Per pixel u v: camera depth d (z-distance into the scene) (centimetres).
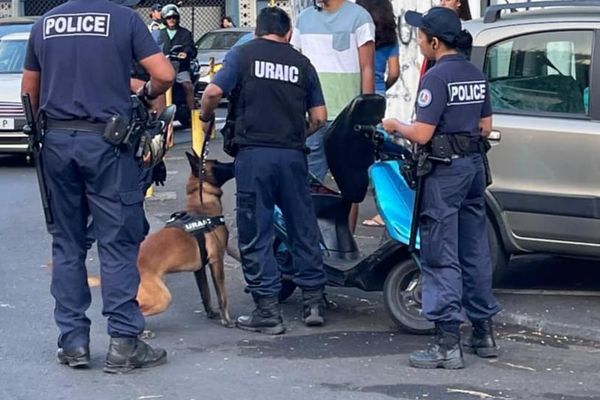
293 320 885
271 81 815
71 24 713
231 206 1290
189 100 2102
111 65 713
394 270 834
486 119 765
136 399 691
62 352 758
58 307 755
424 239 752
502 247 900
